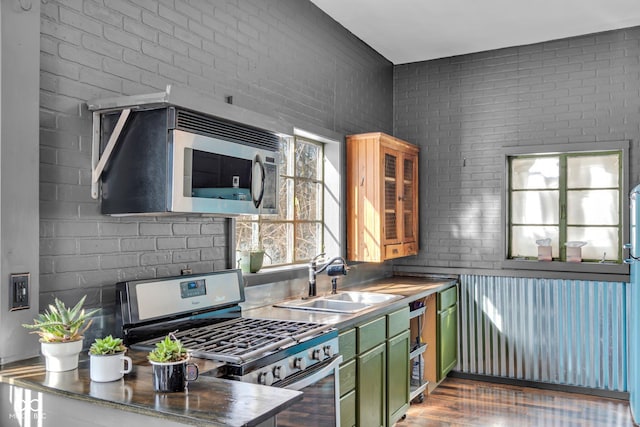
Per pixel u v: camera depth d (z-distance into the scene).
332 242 4.00
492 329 4.66
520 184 4.70
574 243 4.39
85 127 2.11
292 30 3.47
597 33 4.34
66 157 2.03
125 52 2.27
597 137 4.33
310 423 2.23
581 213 4.47
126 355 2.01
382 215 3.99
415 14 3.92
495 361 4.63
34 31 1.90
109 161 2.15
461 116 4.84
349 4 3.74
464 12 3.89
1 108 1.80
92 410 1.53
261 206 2.54
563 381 4.37
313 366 2.30
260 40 3.14
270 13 3.24
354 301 3.77
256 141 2.53
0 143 1.80
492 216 4.70
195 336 2.24
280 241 3.52
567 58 4.44
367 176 4.02
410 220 4.69
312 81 3.70
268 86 3.21
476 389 4.43
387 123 4.96
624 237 4.22
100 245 2.17
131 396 1.51
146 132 2.07
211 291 2.54
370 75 4.62
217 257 2.80
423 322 4.29
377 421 3.09
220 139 2.26
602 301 4.25
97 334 2.14
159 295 2.26
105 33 2.18
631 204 3.88
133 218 2.32
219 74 2.80
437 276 4.89
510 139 4.65
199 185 2.14
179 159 2.03
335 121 4.00
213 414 1.37
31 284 1.88
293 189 3.66
